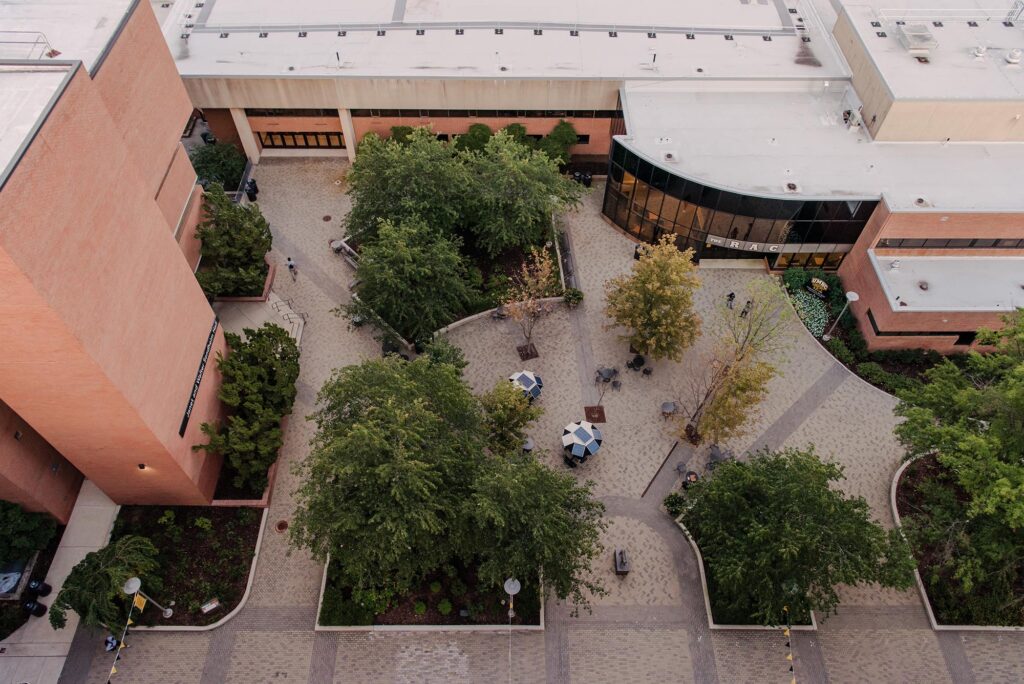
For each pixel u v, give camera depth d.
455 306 50.38
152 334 35.47
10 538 38.91
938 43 56.69
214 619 39.12
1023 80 53.47
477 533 35.91
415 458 34.78
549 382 49.62
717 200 51.94
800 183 51.69
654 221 57.09
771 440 46.81
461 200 53.09
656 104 57.53
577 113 61.50
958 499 43.75
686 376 50.16
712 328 52.94
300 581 40.69
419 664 38.09
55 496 41.06
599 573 41.38
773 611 35.34
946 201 50.03
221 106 59.75
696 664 38.38
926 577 41.00
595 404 48.50
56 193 27.38
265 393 44.06
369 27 62.66
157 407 36.19
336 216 60.03
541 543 34.47
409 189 49.97
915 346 50.62
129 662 37.81
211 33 61.78
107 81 37.78
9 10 40.03
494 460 37.50
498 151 54.03
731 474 37.88
